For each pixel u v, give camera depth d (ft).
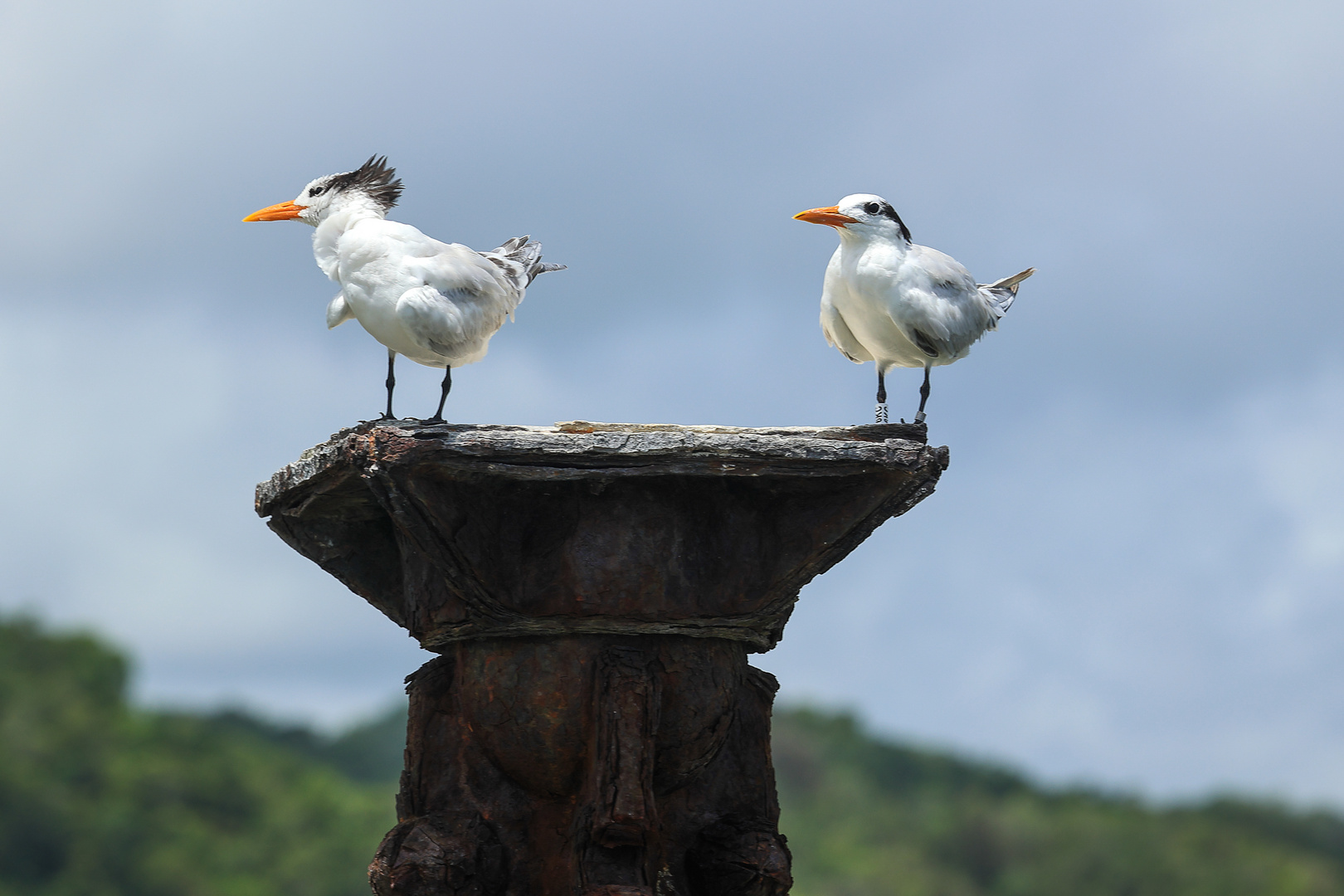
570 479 42.29
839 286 51.37
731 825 47.37
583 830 43.91
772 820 48.39
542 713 44.78
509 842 46.34
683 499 44.24
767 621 46.70
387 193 54.13
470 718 46.03
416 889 45.16
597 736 44.11
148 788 273.33
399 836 46.50
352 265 50.52
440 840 45.57
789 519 44.75
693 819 47.55
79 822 257.14
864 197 50.42
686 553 44.42
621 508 43.91
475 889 45.55
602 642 44.88
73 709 289.33
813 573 45.55
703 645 45.73
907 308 49.29
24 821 251.60
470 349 50.70
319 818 281.33
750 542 44.88
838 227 50.29
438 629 46.50
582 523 43.96
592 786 43.91
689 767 46.14
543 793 46.29
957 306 49.96
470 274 50.34
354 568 49.93
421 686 48.24
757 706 49.08
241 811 279.08
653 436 41.93
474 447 41.34
